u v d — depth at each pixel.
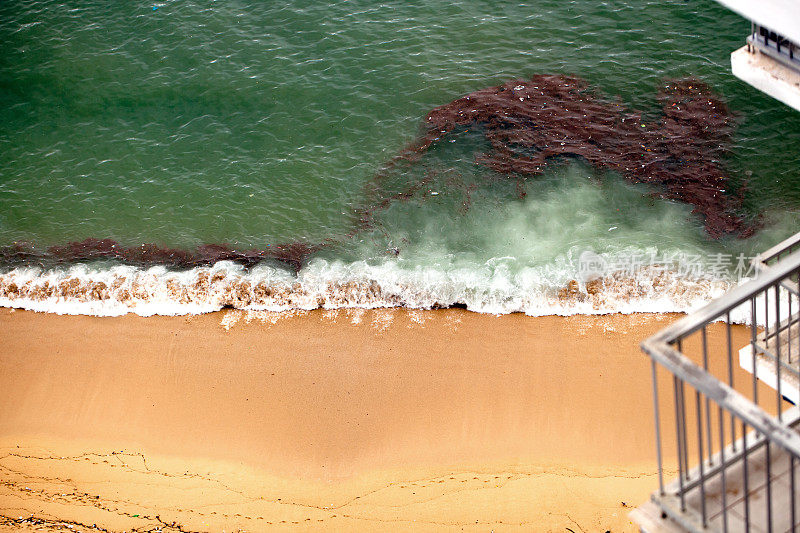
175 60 27.20
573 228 21.38
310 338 19.77
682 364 7.05
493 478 16.44
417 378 18.52
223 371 19.14
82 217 23.38
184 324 20.44
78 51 27.86
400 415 17.83
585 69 25.20
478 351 18.95
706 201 21.55
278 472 17.08
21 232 23.14
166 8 28.98
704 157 22.48
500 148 23.48
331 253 21.67
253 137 24.84
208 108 25.81
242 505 16.42
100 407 18.67
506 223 21.73
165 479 17.06
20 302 21.42
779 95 9.48
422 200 22.58
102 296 21.25
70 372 19.50
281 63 26.66
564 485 16.12
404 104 25.08
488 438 17.22
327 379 18.72
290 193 23.27
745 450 7.50
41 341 20.34
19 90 27.02
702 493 7.92
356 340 19.58
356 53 26.66
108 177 24.34
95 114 26.16
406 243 21.67
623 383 17.77
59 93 26.81
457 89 25.22
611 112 23.94
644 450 16.55
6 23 29.11
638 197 21.83
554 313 19.61
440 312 20.06
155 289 21.25
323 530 15.78
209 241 22.36
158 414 18.39
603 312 19.48
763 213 21.11
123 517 16.19
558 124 23.83
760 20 8.39
